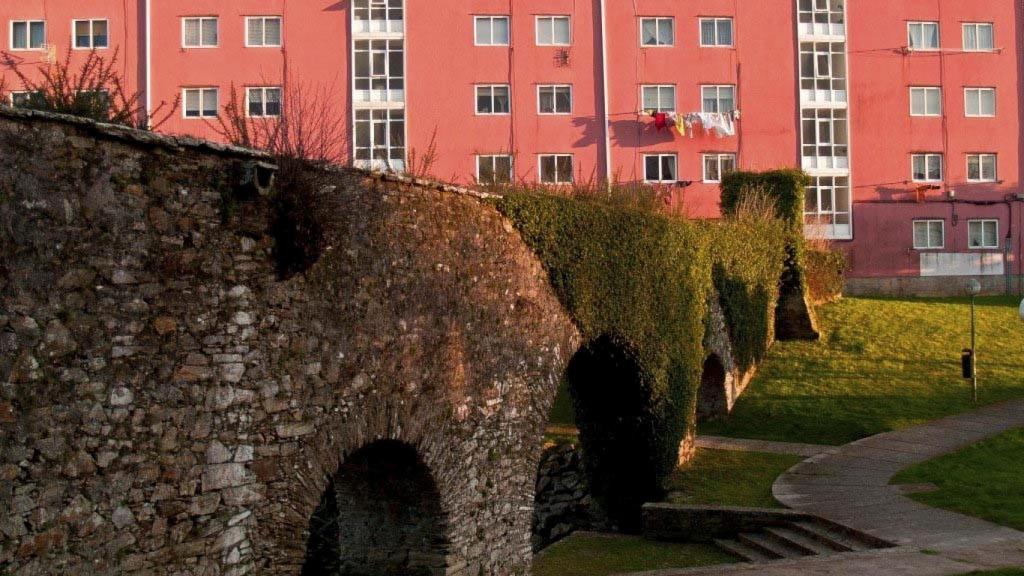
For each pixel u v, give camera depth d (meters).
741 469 21.88
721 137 41.22
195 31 38.44
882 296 41.75
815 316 33.44
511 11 40.00
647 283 19.58
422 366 12.30
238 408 9.45
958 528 15.61
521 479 14.89
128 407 8.38
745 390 28.53
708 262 24.38
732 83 41.47
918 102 42.53
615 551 17.70
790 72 41.75
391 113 39.25
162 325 8.69
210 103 38.34
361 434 11.10
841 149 42.16
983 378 27.94
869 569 13.07
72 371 7.91
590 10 40.50
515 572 14.67
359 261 11.12
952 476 19.61
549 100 40.28
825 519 16.77
